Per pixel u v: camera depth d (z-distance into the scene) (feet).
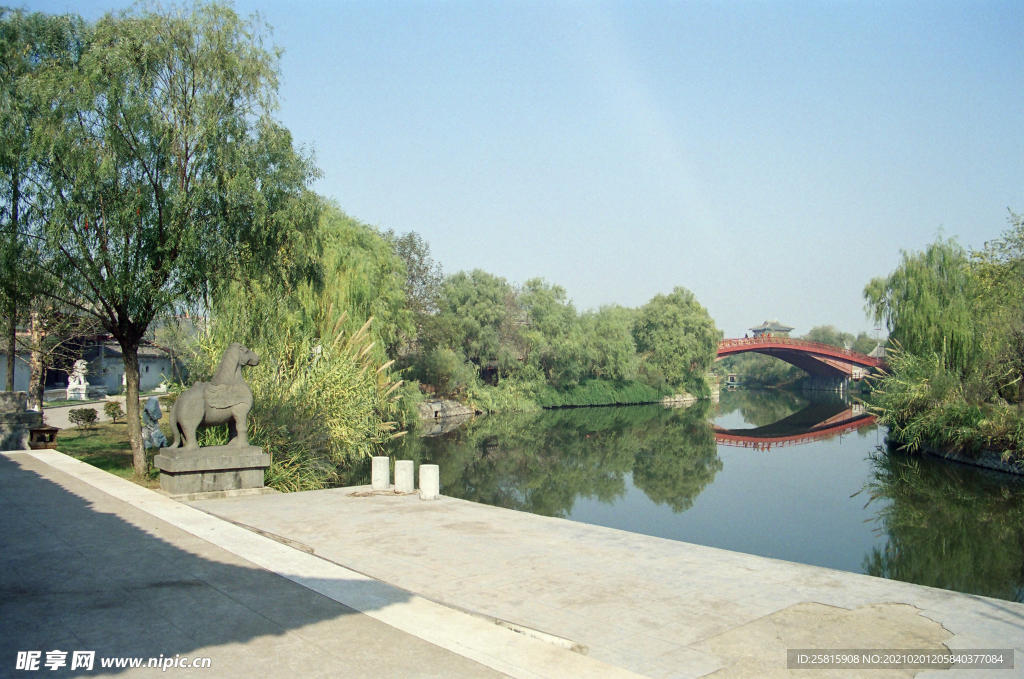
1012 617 22.20
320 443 60.75
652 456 109.91
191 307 52.80
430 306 170.50
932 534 58.54
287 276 57.21
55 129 44.78
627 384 232.53
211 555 25.30
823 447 121.29
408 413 126.11
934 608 23.02
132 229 48.62
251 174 51.49
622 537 33.78
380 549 31.12
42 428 66.90
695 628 21.04
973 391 92.17
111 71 46.42
